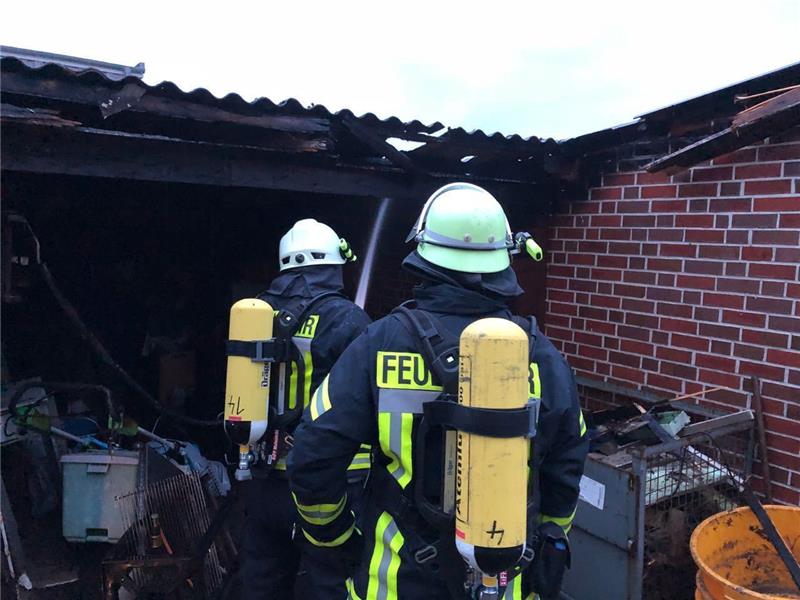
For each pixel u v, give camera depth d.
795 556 2.50
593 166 3.58
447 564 1.38
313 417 1.49
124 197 4.37
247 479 2.39
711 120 2.99
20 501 3.41
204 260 5.75
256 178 2.89
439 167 3.76
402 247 4.78
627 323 3.41
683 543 2.76
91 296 5.32
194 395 5.73
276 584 2.52
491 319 1.29
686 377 3.12
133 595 2.75
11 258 3.87
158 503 2.97
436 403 1.34
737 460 2.85
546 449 1.48
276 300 2.48
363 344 1.50
